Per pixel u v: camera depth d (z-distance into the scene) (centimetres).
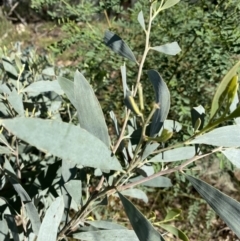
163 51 107
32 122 65
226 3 205
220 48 193
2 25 523
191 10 215
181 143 85
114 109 235
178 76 220
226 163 210
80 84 87
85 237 110
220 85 72
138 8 217
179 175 189
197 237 249
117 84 227
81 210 111
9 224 111
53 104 174
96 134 90
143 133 80
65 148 72
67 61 325
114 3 217
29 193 140
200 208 261
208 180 259
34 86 141
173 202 262
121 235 108
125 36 228
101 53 209
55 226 96
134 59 105
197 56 211
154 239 79
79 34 217
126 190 126
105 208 230
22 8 573
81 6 222
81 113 88
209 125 76
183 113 206
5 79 173
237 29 196
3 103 142
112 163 82
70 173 122
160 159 103
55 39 521
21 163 165
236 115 72
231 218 81
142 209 255
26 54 257
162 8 103
